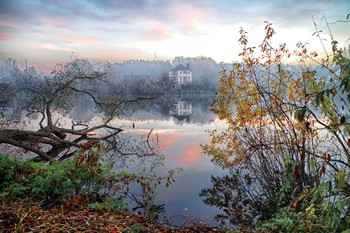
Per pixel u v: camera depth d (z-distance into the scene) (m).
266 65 8.34
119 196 7.48
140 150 14.99
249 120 8.40
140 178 7.51
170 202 7.70
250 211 7.25
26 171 6.67
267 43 7.89
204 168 11.40
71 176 6.39
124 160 12.84
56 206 5.49
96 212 5.45
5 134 11.91
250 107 8.50
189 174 10.55
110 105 19.67
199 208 7.35
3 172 6.26
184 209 7.21
